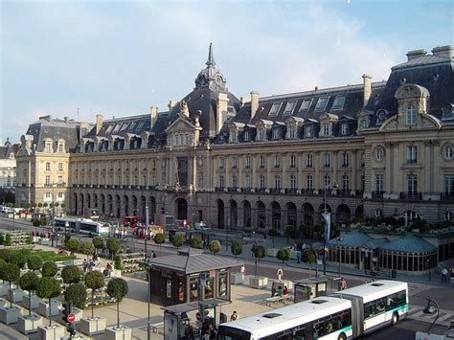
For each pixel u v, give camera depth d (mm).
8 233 95188
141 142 143000
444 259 74125
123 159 149375
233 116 128250
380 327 45281
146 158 141000
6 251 62250
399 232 74500
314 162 104250
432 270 71125
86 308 51625
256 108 120812
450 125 78750
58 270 61188
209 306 41938
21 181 174750
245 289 60781
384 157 86688
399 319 47812
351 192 98062
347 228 81375
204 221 123875
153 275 53906
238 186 117625
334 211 100500
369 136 88625
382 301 45688
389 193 85500
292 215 108438
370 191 88438
